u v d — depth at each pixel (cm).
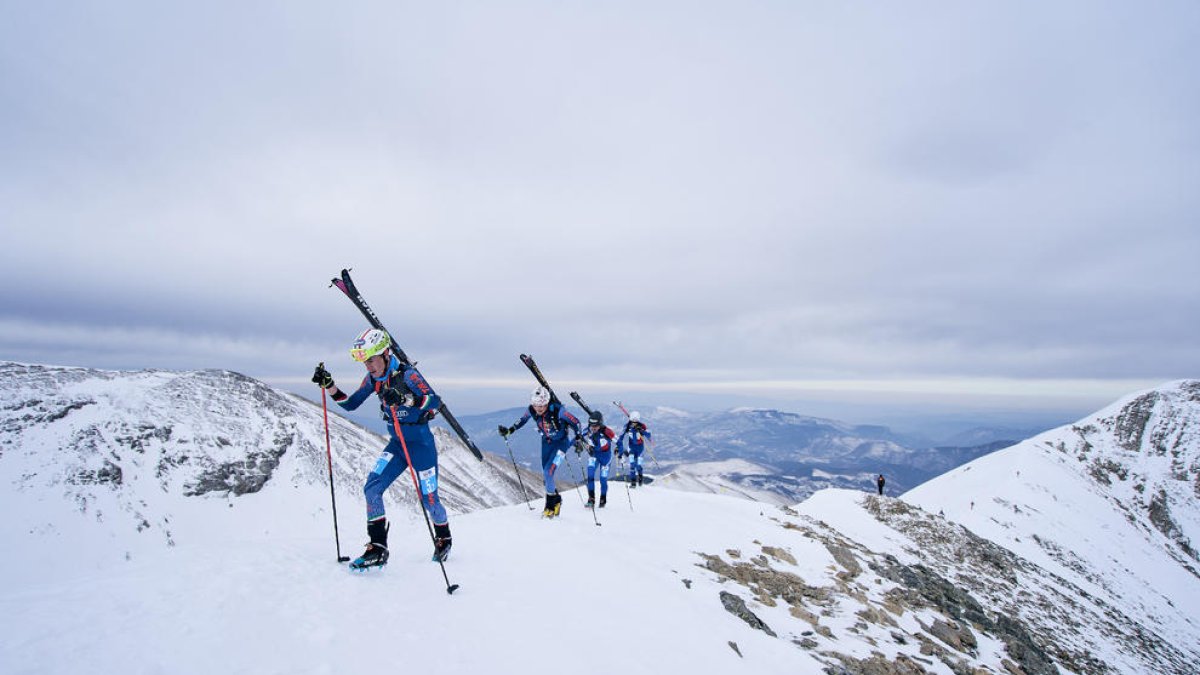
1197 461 14625
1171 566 9812
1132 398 18512
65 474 4409
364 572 651
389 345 677
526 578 747
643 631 650
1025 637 1802
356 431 8244
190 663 390
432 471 706
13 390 4928
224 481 5228
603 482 1491
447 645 505
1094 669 2069
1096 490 13238
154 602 478
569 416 1255
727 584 1113
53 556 3825
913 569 1823
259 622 471
